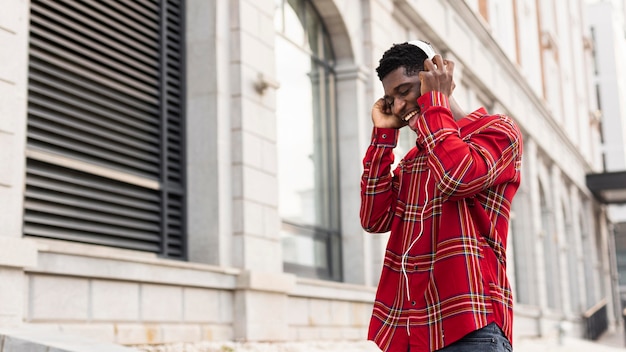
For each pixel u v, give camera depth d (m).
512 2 22.39
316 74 11.01
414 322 2.45
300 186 10.35
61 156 6.54
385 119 2.71
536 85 24.25
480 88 17.89
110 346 4.61
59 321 5.87
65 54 6.70
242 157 8.09
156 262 6.70
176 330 7.00
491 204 2.53
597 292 32.16
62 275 5.92
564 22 30.91
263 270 8.23
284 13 10.27
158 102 7.76
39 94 6.43
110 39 7.25
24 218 6.14
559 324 17.58
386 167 2.71
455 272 2.41
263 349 7.86
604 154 42.41
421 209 2.53
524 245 21.14
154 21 7.89
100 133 6.96
